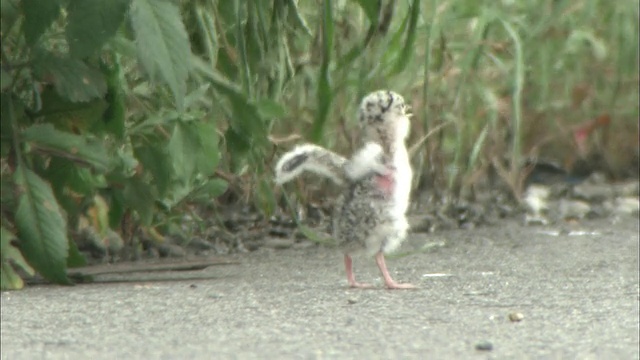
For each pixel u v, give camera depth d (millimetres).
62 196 11570
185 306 9891
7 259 10977
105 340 8602
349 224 10984
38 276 11516
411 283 11273
